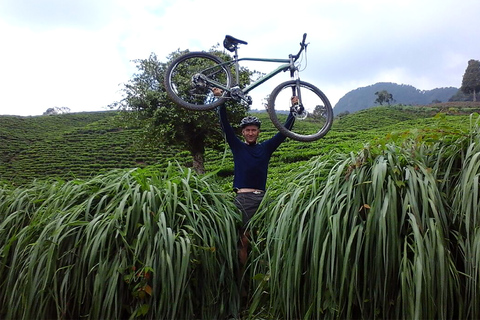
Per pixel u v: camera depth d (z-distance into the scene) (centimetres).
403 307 207
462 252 218
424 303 203
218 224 275
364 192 234
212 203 299
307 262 239
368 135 1772
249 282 279
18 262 275
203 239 259
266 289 260
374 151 253
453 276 210
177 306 246
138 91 1035
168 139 1007
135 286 238
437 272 205
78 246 259
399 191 228
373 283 223
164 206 266
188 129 1009
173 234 250
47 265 245
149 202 264
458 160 244
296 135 333
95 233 254
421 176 230
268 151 327
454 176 239
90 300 251
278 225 255
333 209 235
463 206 213
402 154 249
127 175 286
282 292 245
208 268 258
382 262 220
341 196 234
